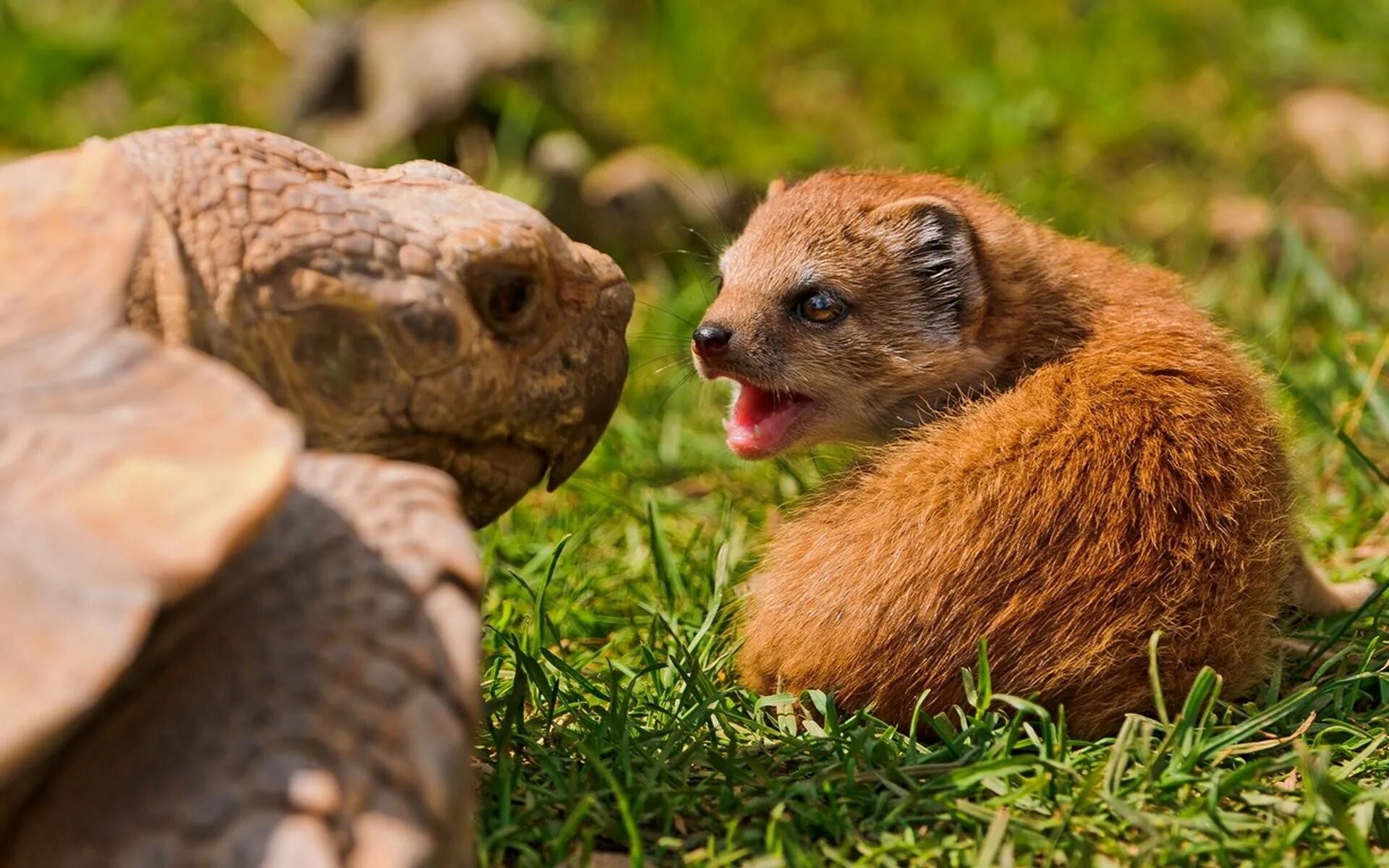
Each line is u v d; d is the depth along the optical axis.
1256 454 7.33
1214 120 16.97
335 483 4.46
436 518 4.42
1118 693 6.65
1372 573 8.52
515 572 7.98
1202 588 6.78
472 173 15.68
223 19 18.83
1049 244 9.05
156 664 4.13
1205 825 5.60
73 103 17.31
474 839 4.74
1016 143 15.83
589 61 17.73
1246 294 12.81
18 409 4.05
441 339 5.02
